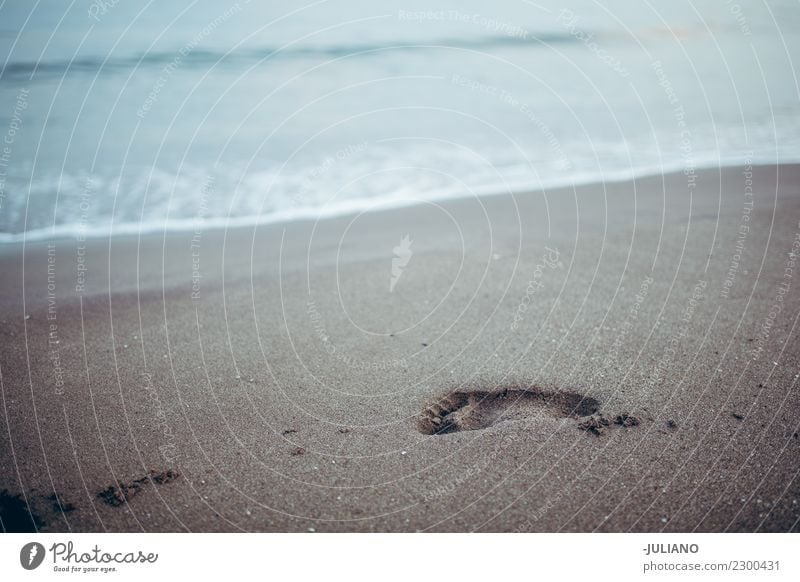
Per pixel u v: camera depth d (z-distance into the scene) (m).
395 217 7.38
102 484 3.69
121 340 5.13
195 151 8.60
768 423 4.04
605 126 9.58
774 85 10.70
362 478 3.72
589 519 3.45
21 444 3.97
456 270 6.21
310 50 11.44
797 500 3.51
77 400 4.39
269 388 4.54
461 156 8.76
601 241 6.70
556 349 4.92
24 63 10.29
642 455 3.84
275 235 6.99
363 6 13.06
